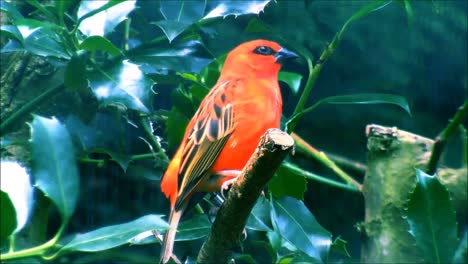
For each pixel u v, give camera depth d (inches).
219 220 240.2
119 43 405.7
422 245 283.7
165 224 225.6
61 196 239.1
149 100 306.7
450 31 514.9
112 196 531.8
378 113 560.1
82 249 225.0
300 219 310.5
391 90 546.9
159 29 410.0
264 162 215.5
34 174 237.6
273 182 347.9
